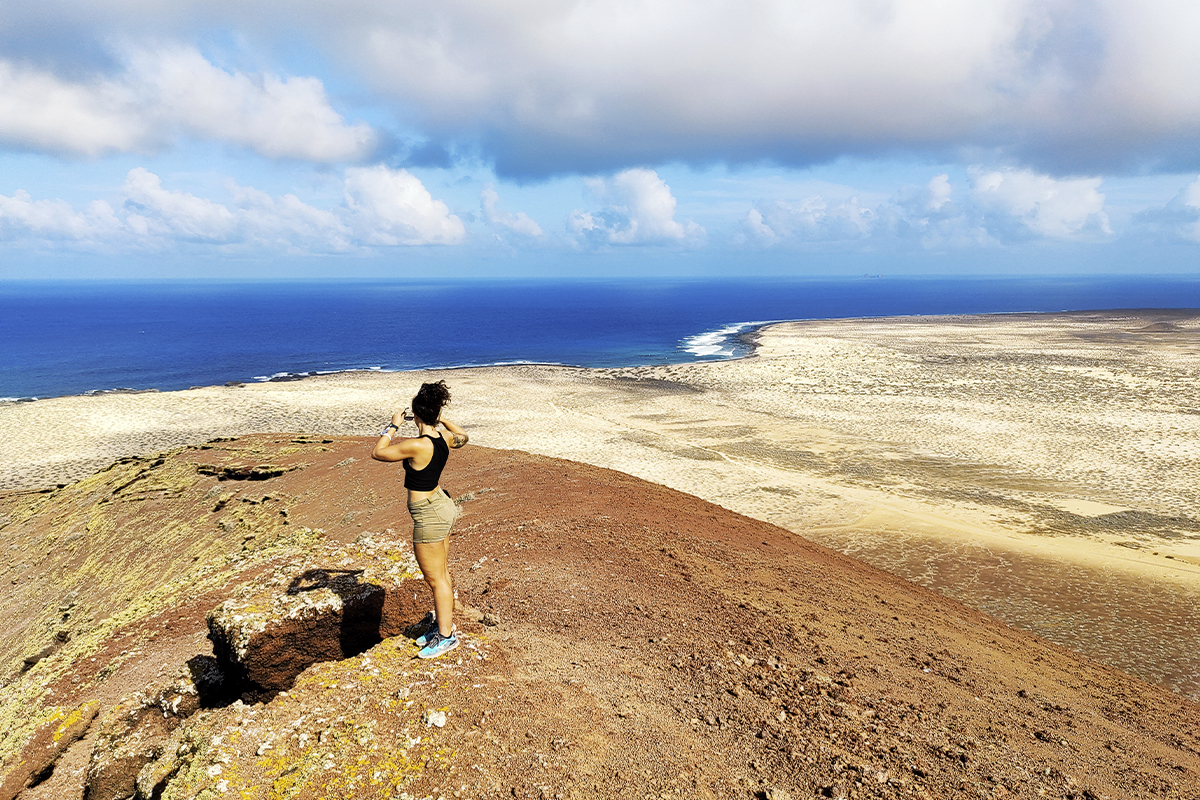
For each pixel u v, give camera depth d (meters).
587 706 5.06
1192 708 9.55
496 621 6.59
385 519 14.20
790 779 4.48
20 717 7.38
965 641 9.80
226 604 5.63
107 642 8.68
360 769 3.96
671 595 8.27
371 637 5.75
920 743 5.39
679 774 4.36
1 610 17.84
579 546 9.91
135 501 21.17
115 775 5.22
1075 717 7.17
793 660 6.82
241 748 4.14
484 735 4.41
